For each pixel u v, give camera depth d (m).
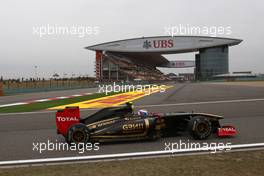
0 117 14.68
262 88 42.62
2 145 8.04
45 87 52.97
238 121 11.39
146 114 8.28
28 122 12.53
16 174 5.39
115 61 123.06
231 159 5.95
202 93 32.09
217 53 156.38
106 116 8.03
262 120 11.58
